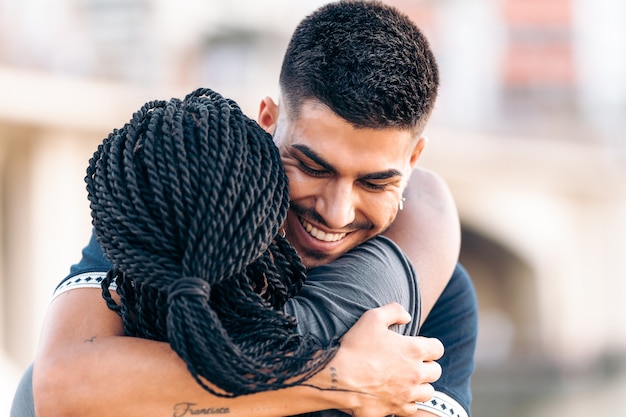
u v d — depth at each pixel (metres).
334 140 2.11
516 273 24.89
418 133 2.24
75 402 1.96
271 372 1.87
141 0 17.62
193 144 1.89
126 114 14.88
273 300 2.03
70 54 16.38
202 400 1.96
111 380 1.96
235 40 19.56
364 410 2.03
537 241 22.81
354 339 2.04
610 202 23.58
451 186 21.02
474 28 26.09
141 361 1.96
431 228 2.54
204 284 1.82
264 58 20.16
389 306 2.12
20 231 14.77
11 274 15.02
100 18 17.11
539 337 23.95
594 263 23.78
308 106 2.13
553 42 26.75
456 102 25.16
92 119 14.60
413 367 2.08
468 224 22.38
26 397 2.30
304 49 2.18
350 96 2.07
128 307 2.02
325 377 1.99
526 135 22.27
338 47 2.12
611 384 22.22
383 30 2.17
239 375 1.83
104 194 1.90
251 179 1.90
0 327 14.93
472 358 2.56
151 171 1.87
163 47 18.11
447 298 2.58
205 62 19.09
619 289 23.94
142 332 2.02
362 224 2.24
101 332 2.05
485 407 18.98
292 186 2.17
